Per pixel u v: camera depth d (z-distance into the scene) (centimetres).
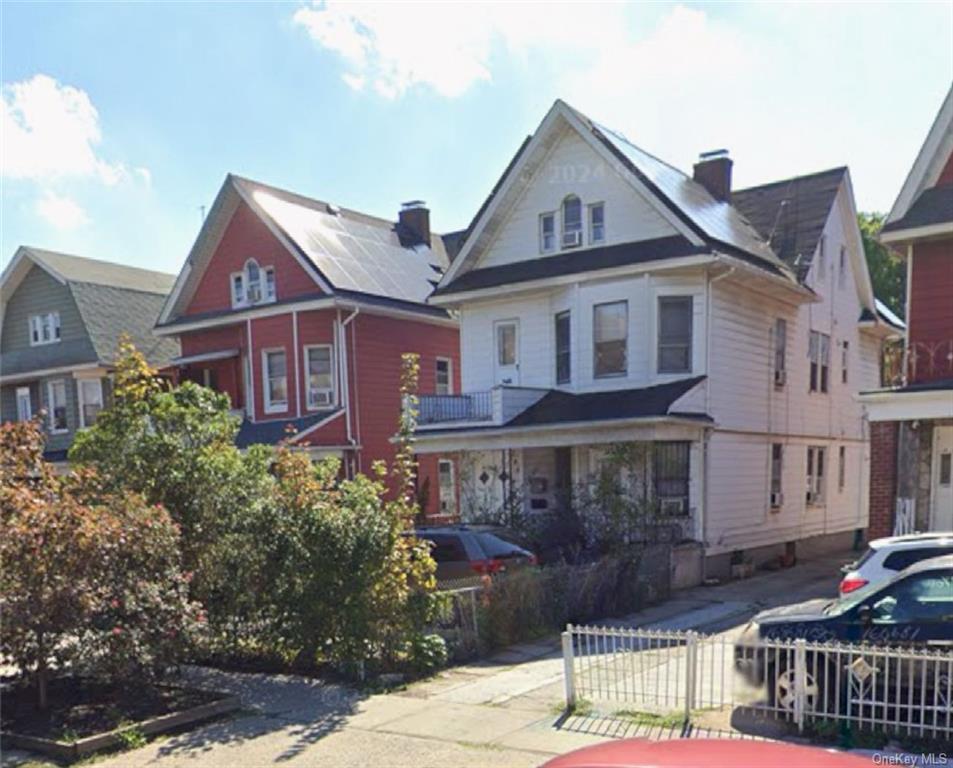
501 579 1033
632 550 1330
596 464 1711
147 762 607
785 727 633
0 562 672
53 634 709
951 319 1339
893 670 636
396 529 897
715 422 1577
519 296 1877
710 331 1611
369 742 636
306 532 870
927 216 1344
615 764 285
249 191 2283
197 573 915
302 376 2188
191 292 2473
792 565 1869
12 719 701
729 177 2112
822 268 2103
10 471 783
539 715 694
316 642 880
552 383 1825
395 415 2281
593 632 720
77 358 2625
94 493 839
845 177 2159
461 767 571
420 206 2794
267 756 612
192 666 927
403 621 884
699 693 745
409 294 2352
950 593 652
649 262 1600
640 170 1677
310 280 2189
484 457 1900
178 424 955
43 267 2766
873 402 1263
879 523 1327
